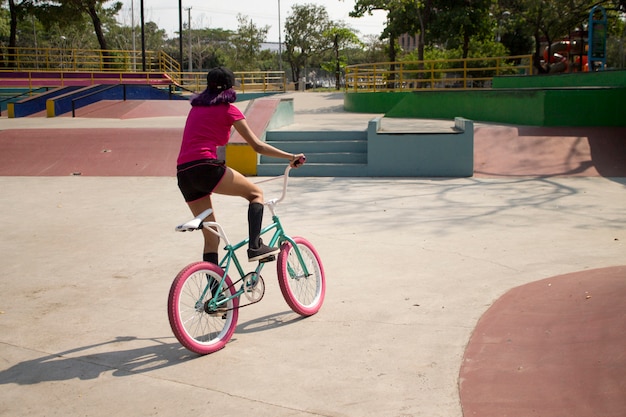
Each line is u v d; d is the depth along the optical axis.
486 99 20.64
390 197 10.96
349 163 14.09
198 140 4.67
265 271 6.52
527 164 13.85
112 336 4.91
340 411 3.64
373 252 7.22
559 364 3.92
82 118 24.55
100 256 7.32
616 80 18.03
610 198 10.48
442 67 37.88
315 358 4.38
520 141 15.02
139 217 9.52
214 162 4.64
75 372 4.27
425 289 5.82
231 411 3.69
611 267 6.07
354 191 11.66
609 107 16.88
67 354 4.57
